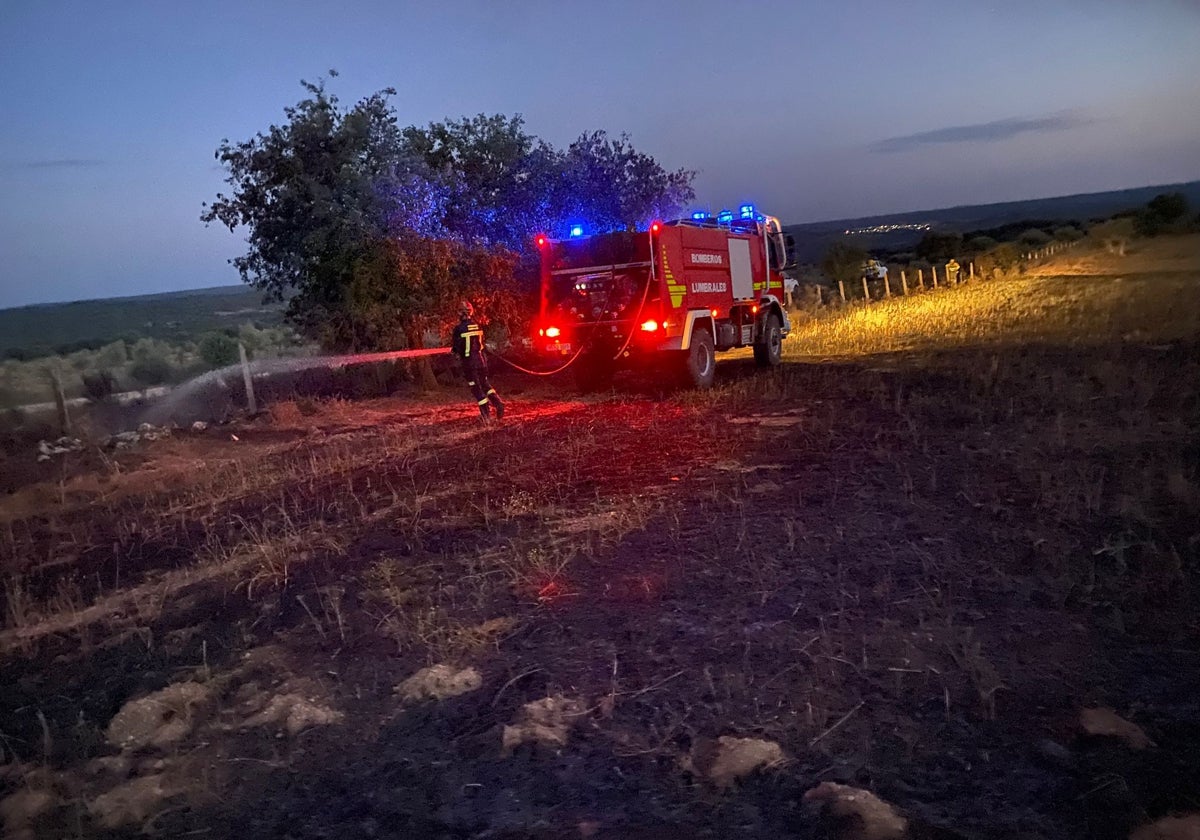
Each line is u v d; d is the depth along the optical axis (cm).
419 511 884
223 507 995
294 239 1886
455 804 393
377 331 1948
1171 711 425
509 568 685
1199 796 362
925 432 1086
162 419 1666
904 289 4097
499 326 2280
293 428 1536
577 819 375
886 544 675
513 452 1179
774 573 631
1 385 2408
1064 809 359
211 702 507
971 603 559
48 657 596
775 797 379
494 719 462
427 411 1680
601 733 440
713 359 1750
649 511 819
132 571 781
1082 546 644
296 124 1866
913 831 350
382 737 454
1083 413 1119
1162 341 1716
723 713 448
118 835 387
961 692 452
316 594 669
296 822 388
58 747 470
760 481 903
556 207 2188
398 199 1853
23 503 1081
